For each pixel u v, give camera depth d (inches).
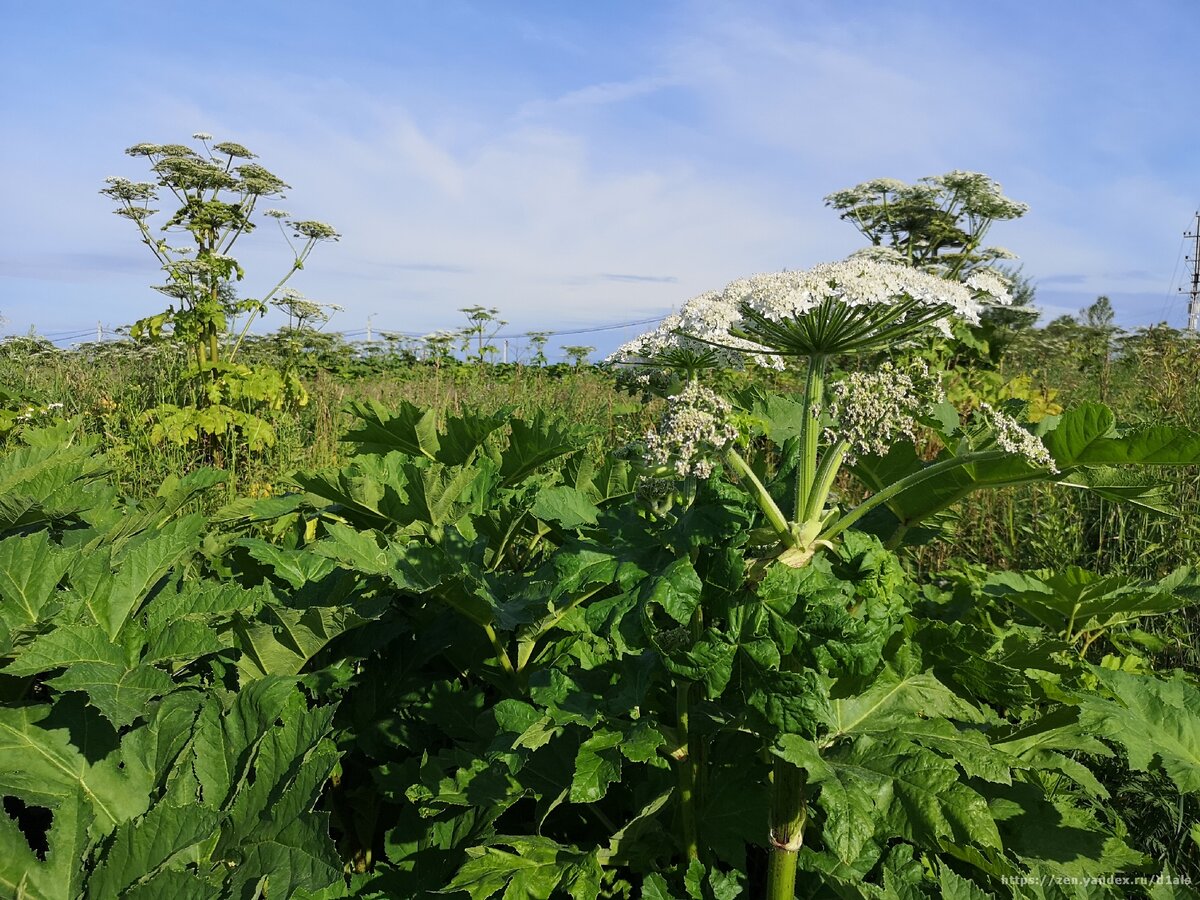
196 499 229.1
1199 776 79.6
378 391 473.7
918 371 90.8
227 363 360.5
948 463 82.3
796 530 80.7
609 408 370.9
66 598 84.5
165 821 71.3
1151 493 97.0
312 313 459.5
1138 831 113.8
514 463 147.5
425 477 122.9
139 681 77.3
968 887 76.0
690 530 78.9
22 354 472.1
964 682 90.4
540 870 79.4
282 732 81.3
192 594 92.7
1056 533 188.9
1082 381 441.1
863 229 506.9
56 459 118.6
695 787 93.0
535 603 100.3
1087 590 110.1
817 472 84.4
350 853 107.3
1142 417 265.1
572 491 112.2
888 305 87.4
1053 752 97.4
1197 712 90.7
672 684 92.9
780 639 74.2
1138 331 587.8
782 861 81.4
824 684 78.5
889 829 74.5
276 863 71.3
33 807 99.5
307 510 150.5
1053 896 77.2
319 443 343.3
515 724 84.7
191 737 85.0
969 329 400.5
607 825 95.7
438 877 87.3
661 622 89.4
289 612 92.6
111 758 81.6
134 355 424.5
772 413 129.7
